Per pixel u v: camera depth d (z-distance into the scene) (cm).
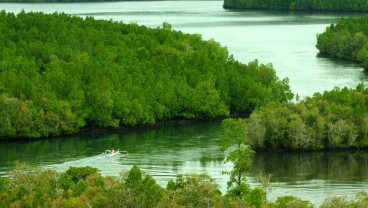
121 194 18475
